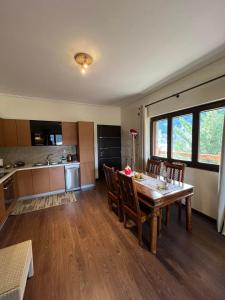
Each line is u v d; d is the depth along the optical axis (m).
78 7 1.24
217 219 2.13
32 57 1.97
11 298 1.04
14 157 3.76
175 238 2.00
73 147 4.40
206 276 1.44
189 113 2.70
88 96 3.76
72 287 1.37
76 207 2.98
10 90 3.25
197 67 2.32
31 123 3.58
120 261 1.64
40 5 1.22
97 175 4.88
